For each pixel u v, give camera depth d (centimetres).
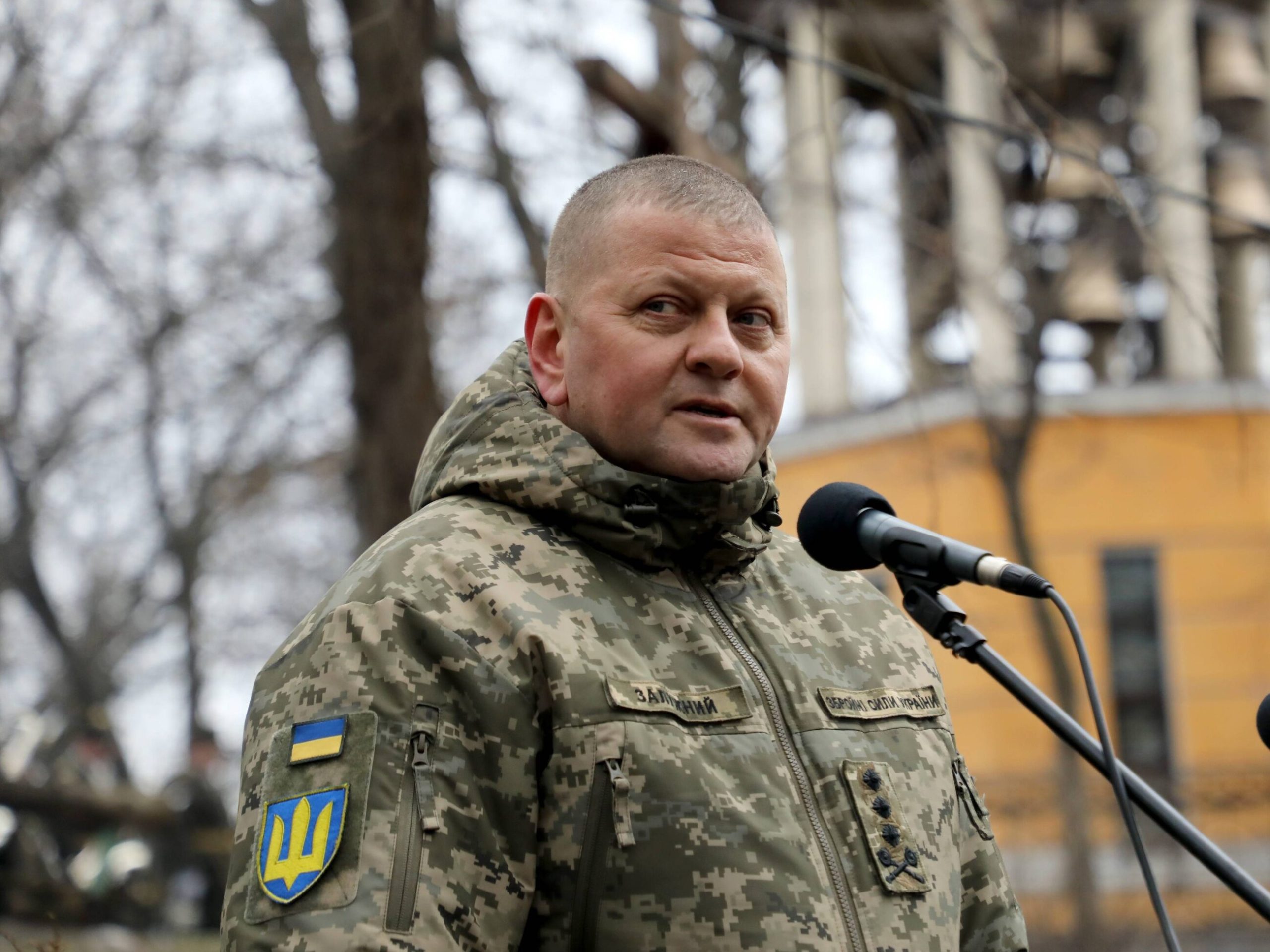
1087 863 2797
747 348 586
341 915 488
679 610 570
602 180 604
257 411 3756
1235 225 3966
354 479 1964
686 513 575
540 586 550
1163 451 4119
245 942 497
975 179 2925
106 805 3094
